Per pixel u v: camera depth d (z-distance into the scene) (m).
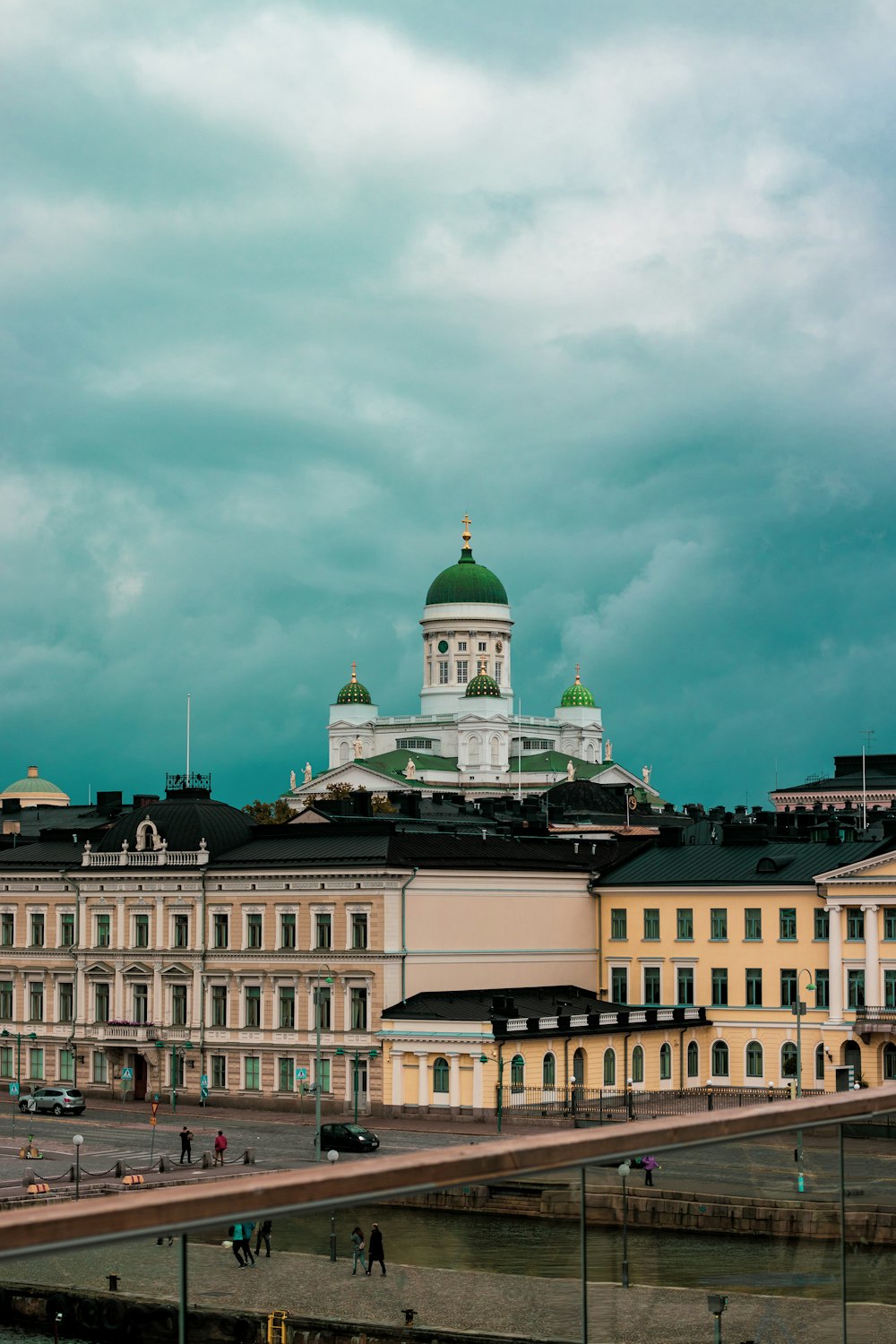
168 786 157.88
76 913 156.12
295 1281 16.94
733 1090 146.12
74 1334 16.19
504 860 149.38
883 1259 21.17
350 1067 137.00
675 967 151.00
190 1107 144.62
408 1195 17.88
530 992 147.38
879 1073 138.38
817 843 150.62
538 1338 18.64
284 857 145.25
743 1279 20.28
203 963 147.25
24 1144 120.56
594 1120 128.88
